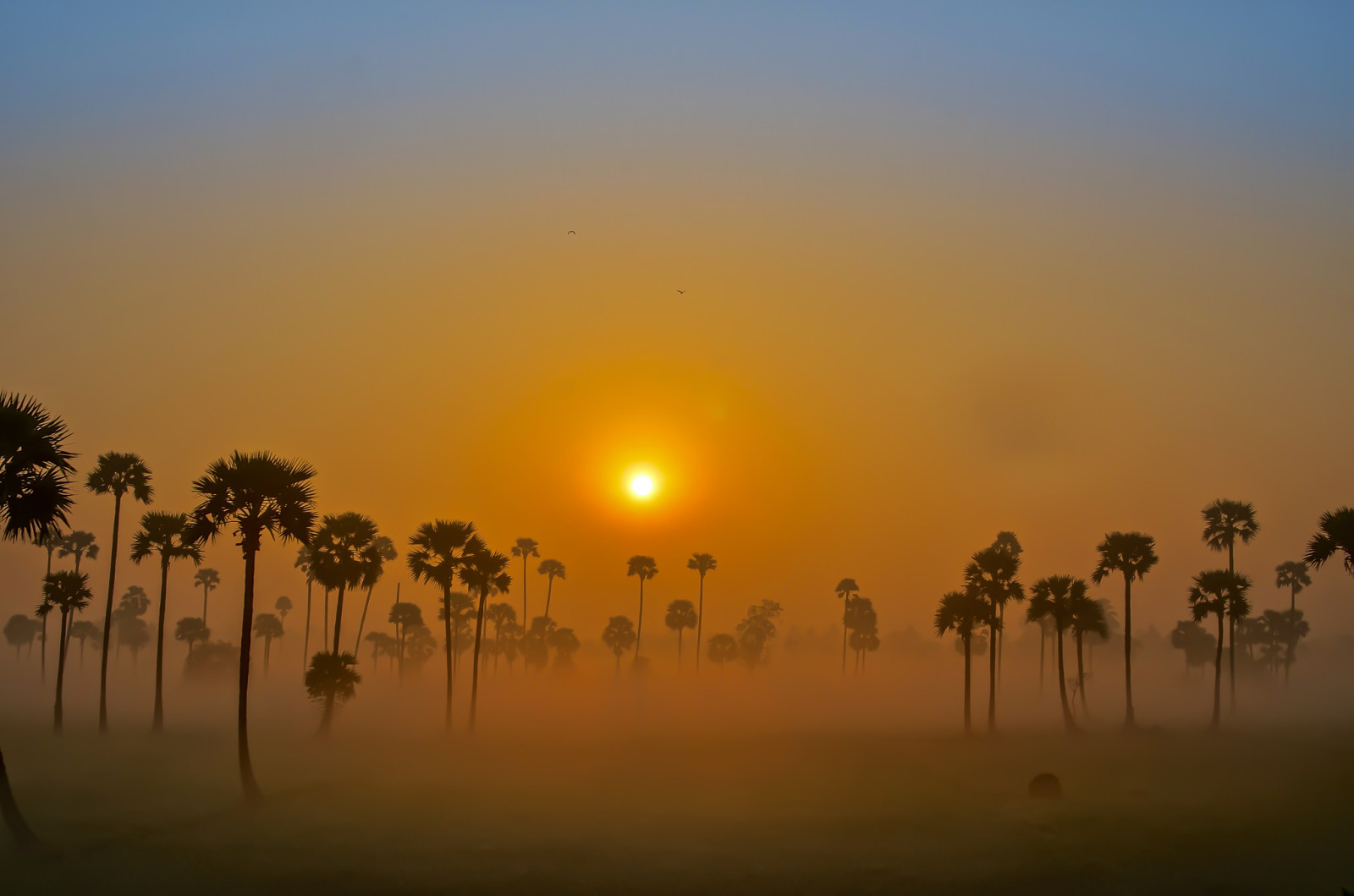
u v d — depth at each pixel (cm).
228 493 3409
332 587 5731
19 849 2611
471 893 2362
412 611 10519
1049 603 6706
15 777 3962
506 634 13412
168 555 5725
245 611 3516
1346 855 2780
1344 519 3809
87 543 10088
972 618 6588
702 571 14262
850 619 14675
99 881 2423
